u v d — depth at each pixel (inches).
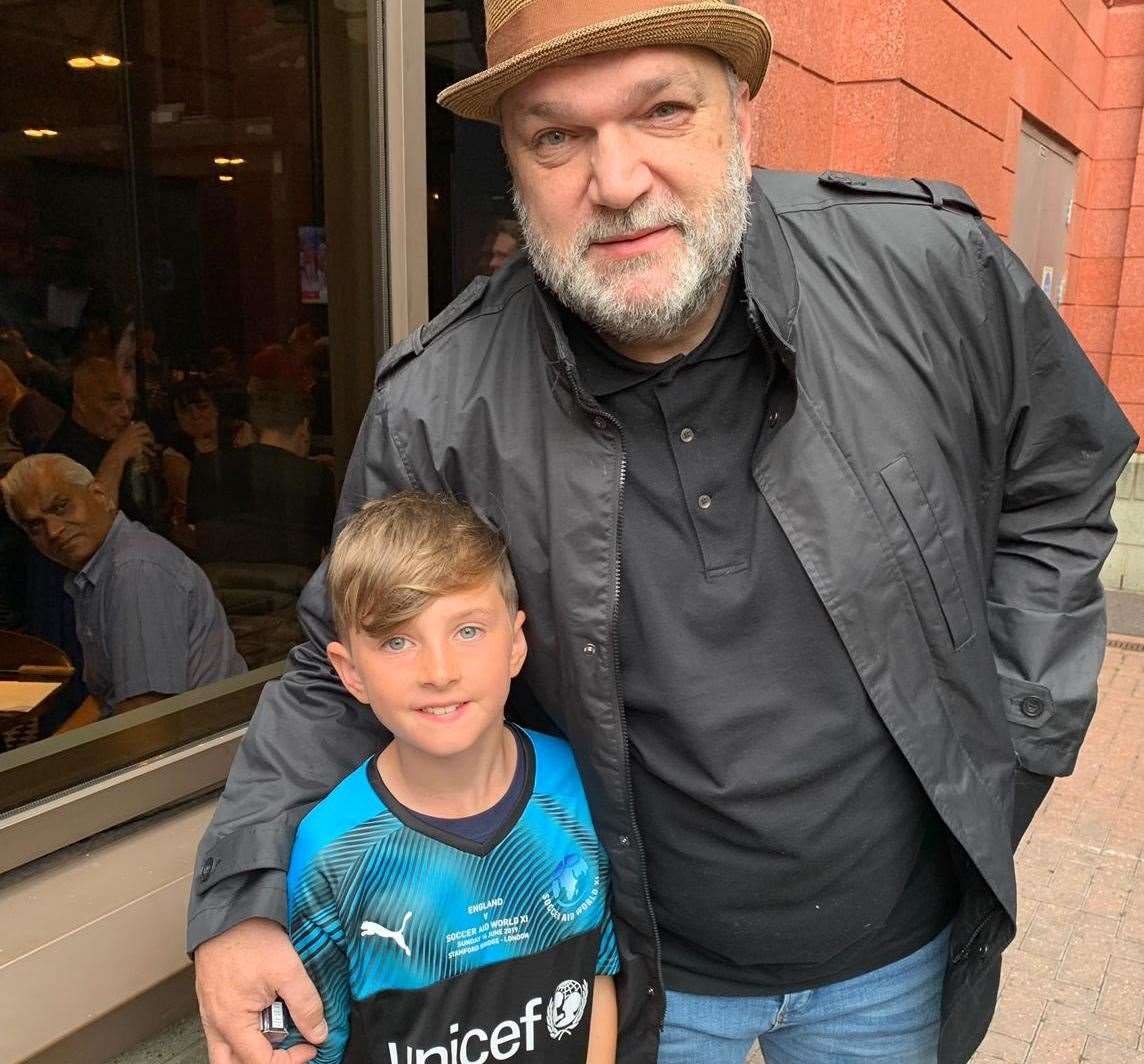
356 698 46.9
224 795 46.5
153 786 64.8
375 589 41.1
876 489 45.7
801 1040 55.7
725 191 43.7
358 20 74.9
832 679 45.8
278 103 77.8
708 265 43.3
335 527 52.0
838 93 132.1
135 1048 60.9
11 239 72.9
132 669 72.7
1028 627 53.1
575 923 46.4
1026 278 51.0
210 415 82.0
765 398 45.5
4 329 73.0
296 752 46.9
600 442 44.8
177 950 58.8
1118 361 253.1
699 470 45.3
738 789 45.5
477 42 86.9
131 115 77.2
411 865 43.3
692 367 45.1
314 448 83.3
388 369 49.8
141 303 79.4
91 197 76.4
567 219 43.6
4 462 73.0
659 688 45.5
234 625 80.0
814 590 45.3
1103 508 53.7
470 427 47.1
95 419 77.3
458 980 44.3
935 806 46.9
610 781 46.6
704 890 48.2
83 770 61.7
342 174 78.1
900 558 45.8
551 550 45.3
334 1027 44.0
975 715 48.7
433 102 83.6
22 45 71.6
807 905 48.1
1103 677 183.3
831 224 49.9
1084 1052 90.7
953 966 51.9
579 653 45.3
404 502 44.5
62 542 74.7
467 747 42.1
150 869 62.1
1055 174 229.0
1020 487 53.2
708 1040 53.5
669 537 45.4
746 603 45.2
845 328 47.3
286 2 75.9
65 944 55.7
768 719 45.4
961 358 48.6
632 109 41.4
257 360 82.2
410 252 79.4
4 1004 51.7
